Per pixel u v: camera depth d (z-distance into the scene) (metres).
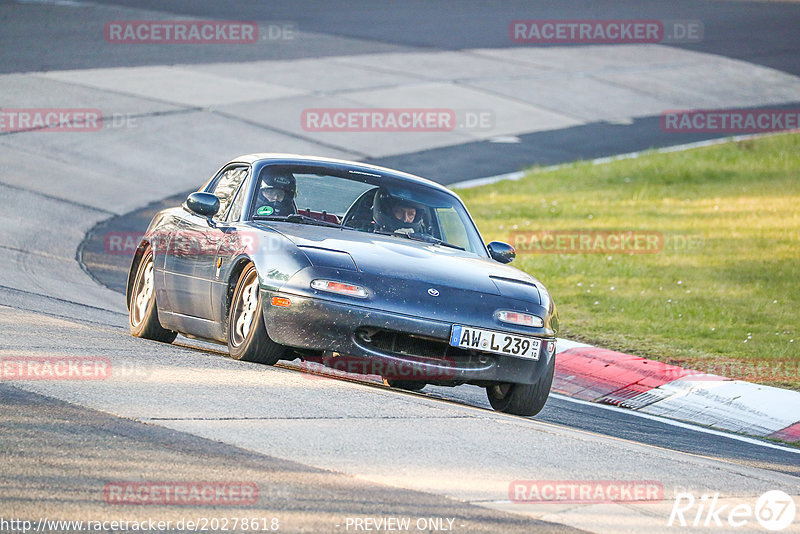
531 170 83.81
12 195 61.25
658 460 22.05
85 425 19.22
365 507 16.25
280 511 15.71
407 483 17.75
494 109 104.19
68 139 76.25
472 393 32.78
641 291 50.66
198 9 140.12
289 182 30.05
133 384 22.55
